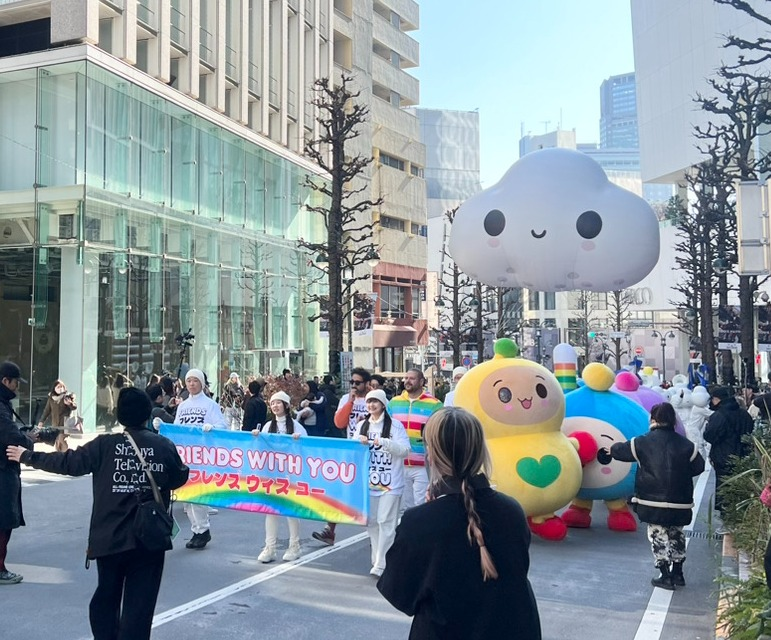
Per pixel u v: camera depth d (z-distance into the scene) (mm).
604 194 9930
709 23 49094
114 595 4484
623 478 9148
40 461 4500
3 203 21844
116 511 4391
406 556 2518
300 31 35125
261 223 31125
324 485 7582
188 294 25953
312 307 35406
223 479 8023
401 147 51562
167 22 24828
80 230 21078
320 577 7152
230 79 29391
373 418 7461
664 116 56000
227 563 7672
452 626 2467
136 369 23328
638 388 11219
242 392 19656
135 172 23391
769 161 17719
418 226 54000
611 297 73062
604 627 5797
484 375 8797
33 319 21219
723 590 5570
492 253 10328
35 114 21766
